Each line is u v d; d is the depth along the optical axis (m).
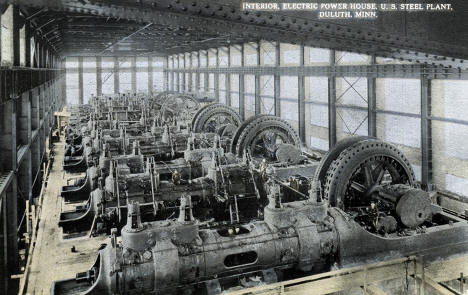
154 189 9.87
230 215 9.45
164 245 6.00
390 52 7.20
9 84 8.14
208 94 28.27
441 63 7.56
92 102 29.97
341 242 6.88
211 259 6.17
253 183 10.26
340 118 16.94
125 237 6.00
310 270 6.88
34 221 10.01
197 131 18.72
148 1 5.62
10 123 9.19
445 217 8.51
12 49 9.58
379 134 14.73
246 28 6.29
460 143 11.33
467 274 7.50
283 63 21.30
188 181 10.20
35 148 15.36
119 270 5.73
